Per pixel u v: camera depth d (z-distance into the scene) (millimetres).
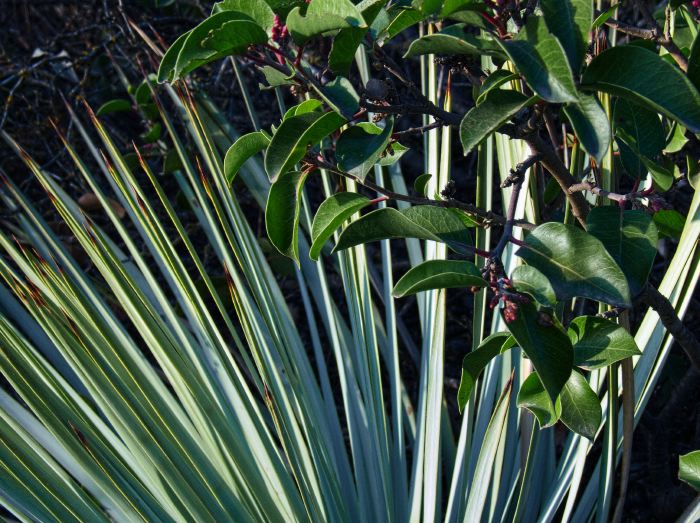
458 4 846
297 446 1709
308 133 882
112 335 1698
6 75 3250
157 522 1595
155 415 1613
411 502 1794
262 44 853
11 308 2207
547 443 1854
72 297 1695
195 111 1902
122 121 3424
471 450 1829
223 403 1813
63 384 1783
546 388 804
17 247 2701
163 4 2936
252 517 1600
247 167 2568
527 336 823
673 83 777
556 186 1461
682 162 2010
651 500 2191
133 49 3047
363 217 915
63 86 3383
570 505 1537
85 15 3406
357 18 810
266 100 3146
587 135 790
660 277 2277
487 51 858
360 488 1862
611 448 1383
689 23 1443
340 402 2834
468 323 2754
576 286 847
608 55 799
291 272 2527
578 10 795
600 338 1006
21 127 3213
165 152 2859
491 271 852
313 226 1096
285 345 1869
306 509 1549
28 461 1506
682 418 2383
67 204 2449
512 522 1732
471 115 817
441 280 848
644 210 1139
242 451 1646
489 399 1885
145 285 2428
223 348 1710
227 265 1862
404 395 2232
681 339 1114
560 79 740
